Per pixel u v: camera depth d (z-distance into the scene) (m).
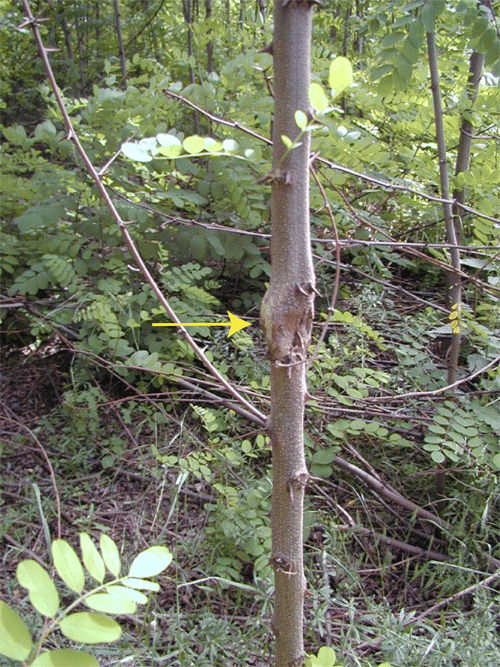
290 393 1.06
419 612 1.95
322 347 2.47
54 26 5.87
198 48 4.20
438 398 2.39
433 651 1.68
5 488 2.39
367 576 2.07
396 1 2.27
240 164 2.62
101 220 2.78
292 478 1.10
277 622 1.21
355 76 3.89
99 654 1.68
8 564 2.03
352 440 2.49
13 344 3.20
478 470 2.17
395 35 2.03
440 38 3.18
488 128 2.94
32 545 2.15
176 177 3.13
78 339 2.96
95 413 2.53
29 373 3.01
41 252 2.79
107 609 0.68
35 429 2.66
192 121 3.71
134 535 2.15
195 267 2.76
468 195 3.06
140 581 0.73
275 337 1.02
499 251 2.41
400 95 3.28
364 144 2.59
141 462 2.40
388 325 3.00
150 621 1.83
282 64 0.92
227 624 1.75
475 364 2.46
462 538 2.15
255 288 3.44
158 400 2.51
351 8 5.11
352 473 2.32
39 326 2.71
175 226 2.96
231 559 1.97
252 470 2.36
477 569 2.03
